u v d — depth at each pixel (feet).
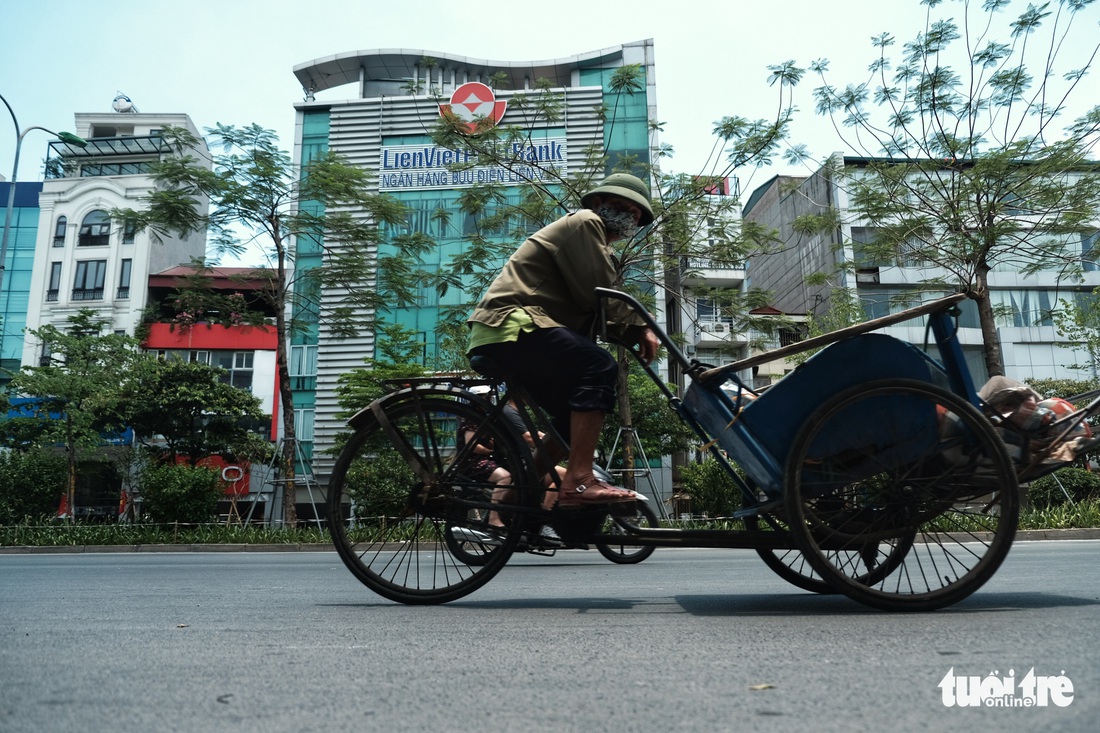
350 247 48.78
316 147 92.94
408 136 90.74
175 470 54.34
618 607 9.68
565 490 9.59
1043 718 4.27
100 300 106.32
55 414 76.18
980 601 9.52
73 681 5.54
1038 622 7.46
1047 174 39.29
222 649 6.81
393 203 48.11
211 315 48.93
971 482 8.77
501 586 13.74
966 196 40.09
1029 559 19.25
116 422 84.74
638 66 44.65
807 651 6.22
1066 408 9.32
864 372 8.95
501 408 10.20
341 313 49.47
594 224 9.92
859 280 88.33
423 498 10.34
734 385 9.70
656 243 44.29
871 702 4.65
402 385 10.59
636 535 9.67
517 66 93.20
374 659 6.25
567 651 6.45
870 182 42.47
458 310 46.50
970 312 93.40
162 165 44.55
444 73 95.25
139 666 6.06
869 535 8.93
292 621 8.65
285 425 47.78
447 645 6.84
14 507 64.28
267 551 41.86
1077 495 43.80
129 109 123.95
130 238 46.26
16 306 119.03
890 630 7.16
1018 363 93.20
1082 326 57.82
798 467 8.79
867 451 8.85
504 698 4.92
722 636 7.04
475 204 44.45
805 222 45.06
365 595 12.06
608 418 64.49
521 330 9.71
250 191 44.83
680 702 4.73
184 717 4.57
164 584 15.57
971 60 38.88
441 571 10.48
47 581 16.84
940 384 8.99
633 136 84.23
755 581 14.05
